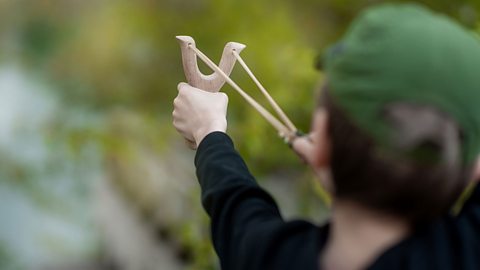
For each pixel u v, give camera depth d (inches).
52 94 327.9
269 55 175.9
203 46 211.3
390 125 41.4
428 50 41.8
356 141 42.4
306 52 169.0
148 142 223.3
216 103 58.7
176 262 203.2
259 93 172.2
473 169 44.6
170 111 244.2
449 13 159.3
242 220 50.6
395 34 42.3
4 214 364.5
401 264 43.4
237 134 164.7
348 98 42.4
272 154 169.0
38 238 340.5
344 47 44.0
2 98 362.9
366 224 44.2
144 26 242.7
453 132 41.8
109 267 323.0
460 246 44.6
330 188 45.8
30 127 261.7
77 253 343.0
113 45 260.2
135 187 271.1
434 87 41.4
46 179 265.6
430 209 43.3
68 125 217.2
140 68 254.2
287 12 195.3
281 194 193.5
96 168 325.1
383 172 42.1
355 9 193.2
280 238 47.3
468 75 41.8
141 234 253.6
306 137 50.2
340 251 45.1
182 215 203.6
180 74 253.1
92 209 351.9
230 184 52.8
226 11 200.5
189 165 229.9
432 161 41.6
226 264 50.8
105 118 243.4
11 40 352.8
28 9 334.6
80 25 295.3
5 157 263.6
